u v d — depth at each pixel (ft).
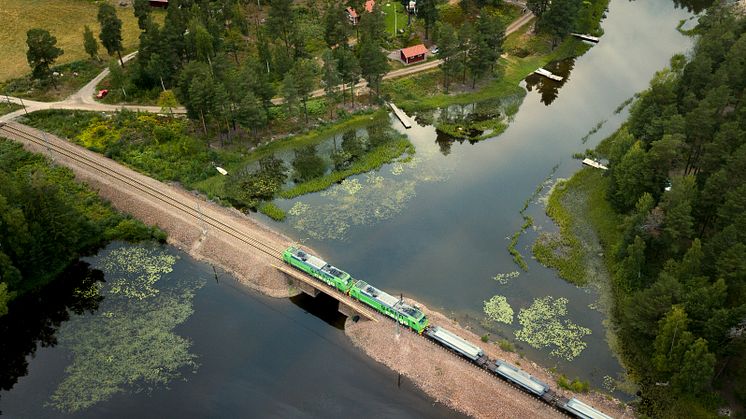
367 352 380.37
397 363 370.32
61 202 439.22
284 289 427.33
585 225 472.85
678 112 507.30
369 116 622.54
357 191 520.83
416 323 373.61
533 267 440.04
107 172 522.47
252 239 458.09
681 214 391.24
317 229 479.82
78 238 451.53
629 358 369.50
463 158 562.25
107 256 456.45
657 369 344.28
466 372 354.33
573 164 545.85
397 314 382.22
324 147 580.30
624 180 451.94
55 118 590.14
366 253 455.63
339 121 611.88
